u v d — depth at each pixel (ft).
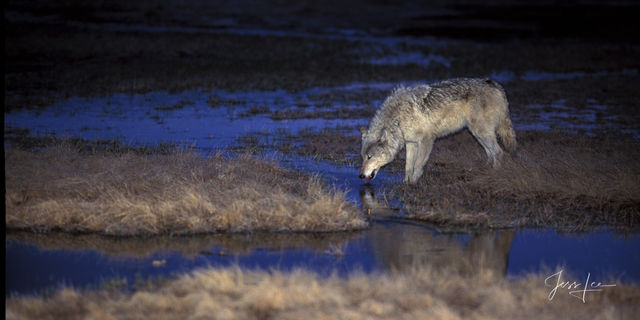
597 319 67.72
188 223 104.78
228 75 348.79
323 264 89.15
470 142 187.32
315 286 74.38
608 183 127.24
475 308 71.56
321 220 107.65
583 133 207.00
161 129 209.97
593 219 116.26
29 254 92.22
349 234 105.50
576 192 126.31
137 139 190.70
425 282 78.79
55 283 80.02
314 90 319.27
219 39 507.30
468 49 507.30
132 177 124.67
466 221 112.68
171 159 141.79
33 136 187.83
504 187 130.72
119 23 608.19
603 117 244.83
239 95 294.87
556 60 453.58
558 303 73.00
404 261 90.99
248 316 67.41
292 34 606.55
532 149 165.99
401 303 71.51
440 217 114.42
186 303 70.18
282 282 76.89
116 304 69.72
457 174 150.00
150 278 81.10
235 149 178.19
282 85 328.70
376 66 409.28
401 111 134.51
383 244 99.76
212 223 105.40
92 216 104.94
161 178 124.98
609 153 166.30
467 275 84.58
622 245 101.30
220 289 74.84
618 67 426.10
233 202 110.93
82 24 571.69
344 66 406.41
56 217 105.29
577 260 93.04
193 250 95.20
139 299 70.95
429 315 67.21
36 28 497.05
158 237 101.60
